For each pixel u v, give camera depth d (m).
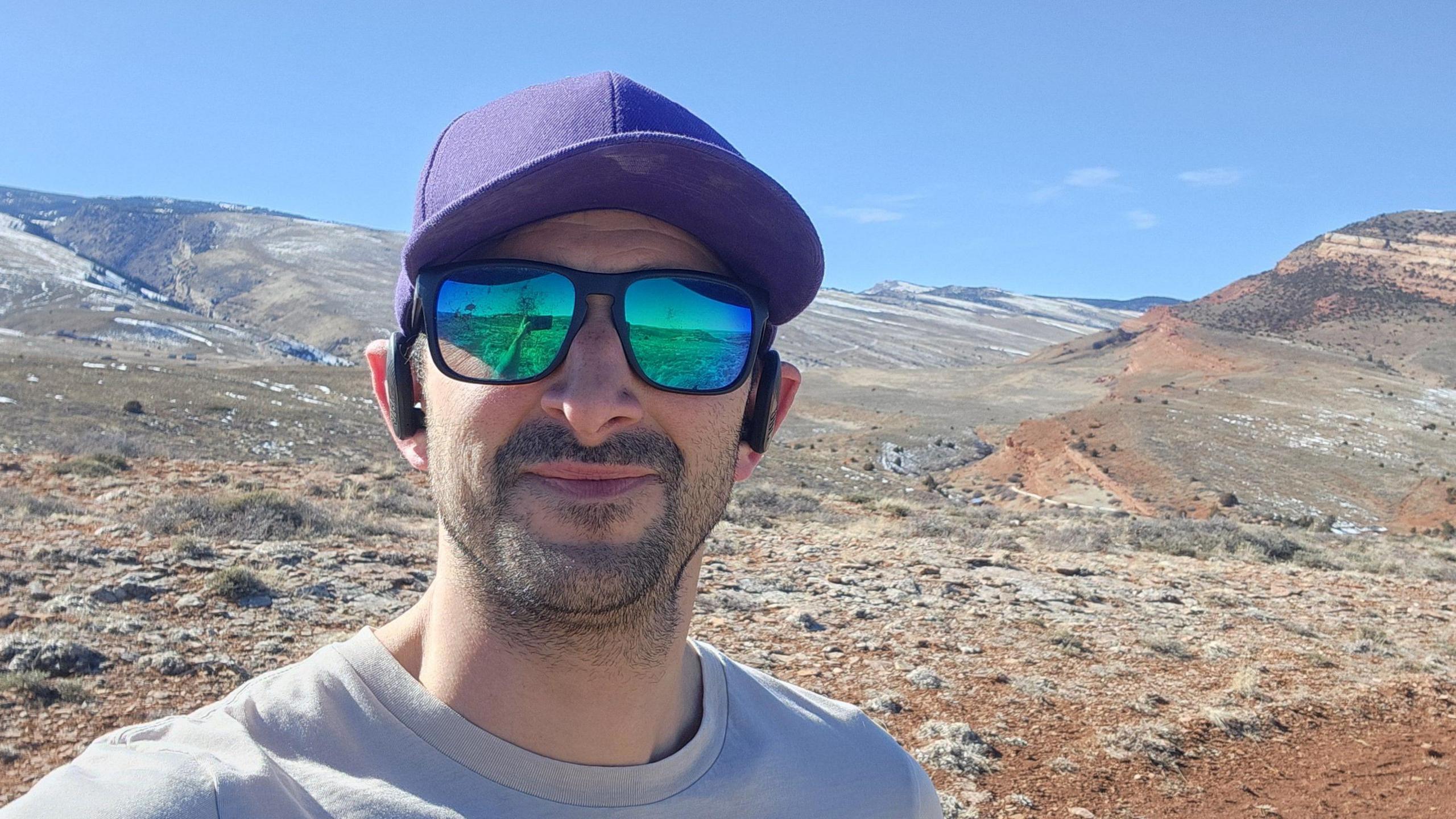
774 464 48.56
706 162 1.00
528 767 0.97
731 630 8.04
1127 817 5.44
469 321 0.99
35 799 0.79
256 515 9.96
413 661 1.08
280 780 0.89
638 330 1.01
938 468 87.50
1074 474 70.69
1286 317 181.38
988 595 10.20
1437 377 139.88
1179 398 98.62
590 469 0.97
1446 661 9.49
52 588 6.87
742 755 1.14
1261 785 6.18
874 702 6.70
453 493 1.01
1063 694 7.36
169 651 5.94
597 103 1.00
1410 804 6.11
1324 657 9.05
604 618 0.98
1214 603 11.12
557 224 1.03
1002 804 5.42
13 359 57.91
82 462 14.05
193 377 64.00
